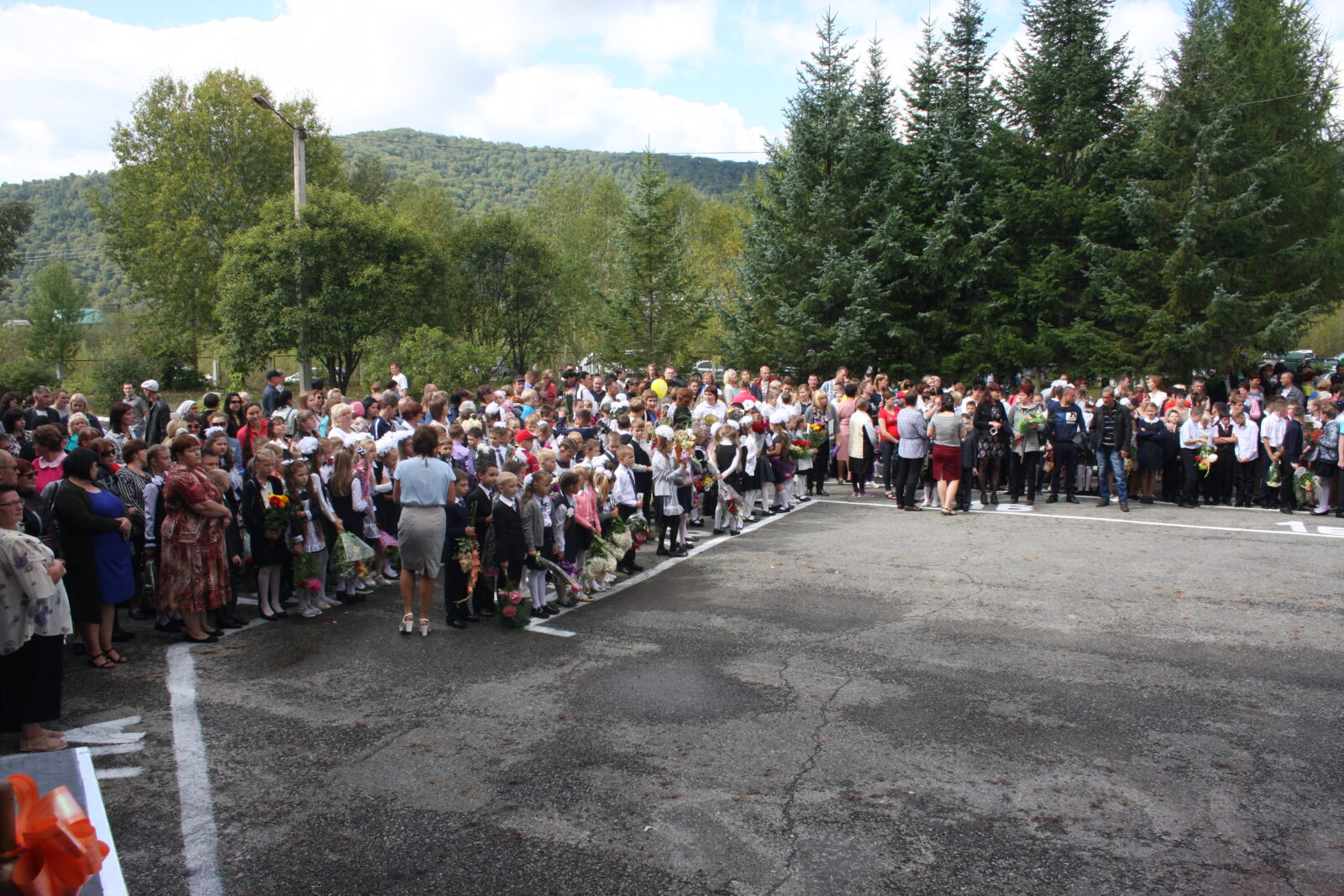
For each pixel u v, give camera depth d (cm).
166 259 4234
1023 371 2341
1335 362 3055
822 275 2317
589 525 943
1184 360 2106
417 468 808
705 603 921
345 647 788
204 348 4478
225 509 795
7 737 595
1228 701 651
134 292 4897
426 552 809
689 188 6097
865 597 935
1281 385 1897
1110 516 1399
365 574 898
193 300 4272
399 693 677
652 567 1084
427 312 3403
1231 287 2106
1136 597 924
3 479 560
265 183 4400
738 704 651
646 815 493
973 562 1088
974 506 1501
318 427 1010
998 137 2339
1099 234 2223
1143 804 504
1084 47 2264
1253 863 446
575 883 429
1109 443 1460
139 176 4316
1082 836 471
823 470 1644
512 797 515
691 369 3033
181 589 780
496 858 452
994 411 1476
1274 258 2117
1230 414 1511
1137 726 609
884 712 634
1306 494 1401
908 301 2412
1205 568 1049
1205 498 1557
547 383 1603
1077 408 1509
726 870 439
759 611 886
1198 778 536
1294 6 2617
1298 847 460
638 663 738
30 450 1070
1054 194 2233
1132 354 2153
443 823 487
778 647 778
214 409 1130
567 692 676
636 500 1058
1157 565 1063
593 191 5666
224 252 3691
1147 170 2220
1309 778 536
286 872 441
